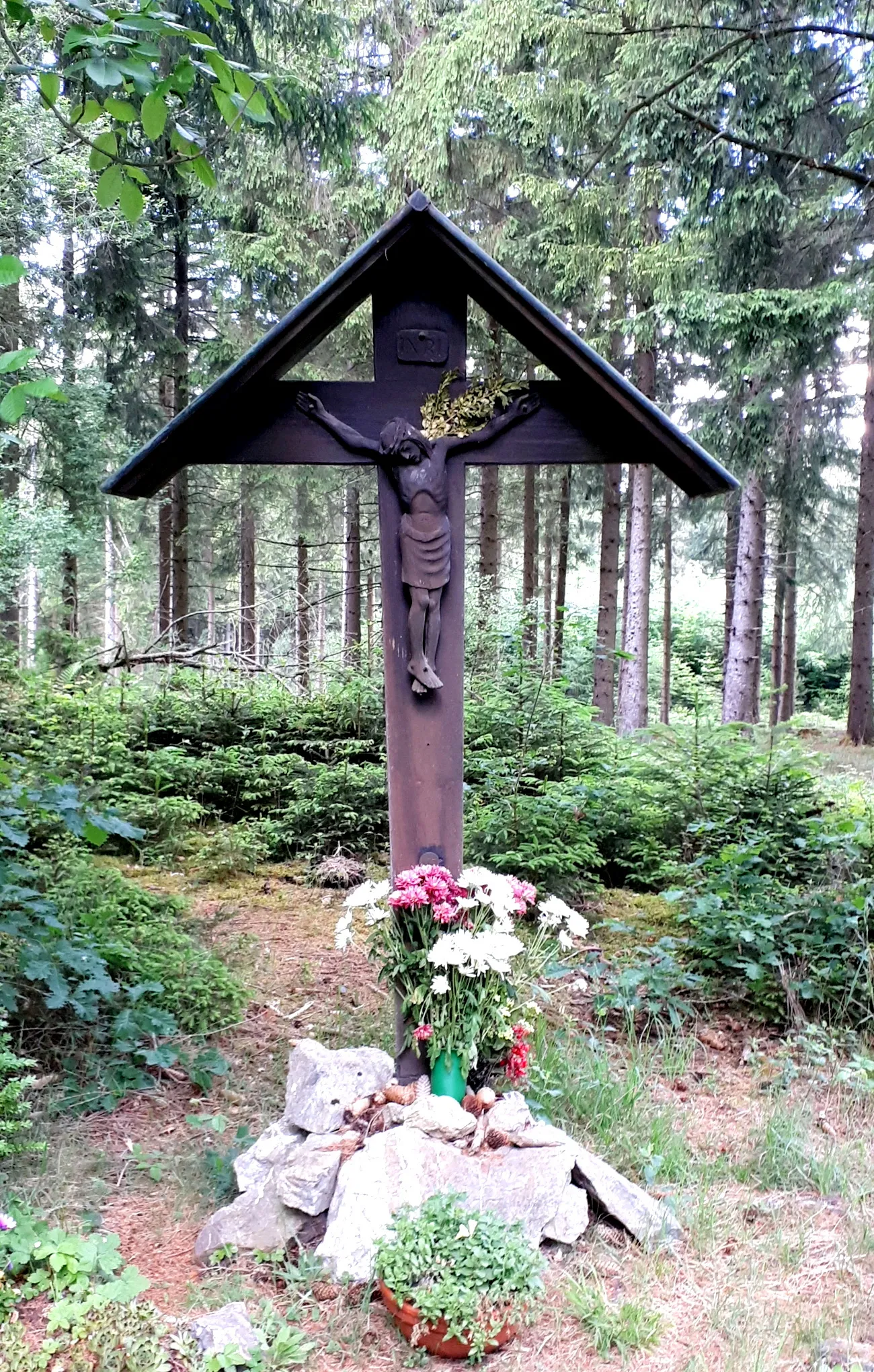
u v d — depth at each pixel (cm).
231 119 286
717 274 971
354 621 1689
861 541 1694
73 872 519
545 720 802
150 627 2238
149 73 257
